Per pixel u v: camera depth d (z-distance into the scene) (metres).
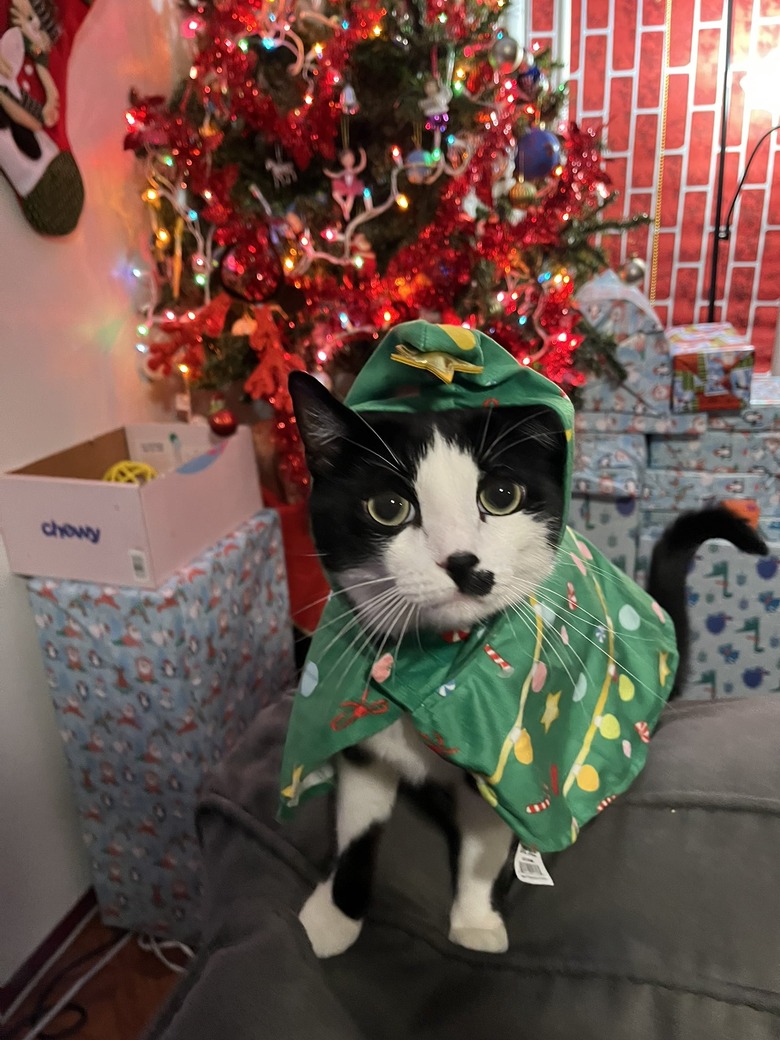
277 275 1.18
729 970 0.60
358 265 1.09
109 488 0.92
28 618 1.06
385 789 0.69
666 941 0.63
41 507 0.96
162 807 1.06
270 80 1.05
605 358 1.31
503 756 0.57
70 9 1.07
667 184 1.71
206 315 1.13
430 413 0.60
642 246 1.77
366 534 0.59
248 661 1.15
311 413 0.60
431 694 0.58
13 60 0.96
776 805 0.72
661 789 0.76
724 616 1.36
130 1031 1.02
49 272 1.08
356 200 1.17
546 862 0.71
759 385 1.51
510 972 0.63
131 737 1.04
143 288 1.28
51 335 1.09
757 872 0.67
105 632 0.98
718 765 0.79
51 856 1.14
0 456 1.02
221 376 1.20
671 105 1.65
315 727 0.64
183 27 1.09
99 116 1.16
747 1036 0.56
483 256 1.13
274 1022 0.56
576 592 0.71
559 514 0.61
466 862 0.66
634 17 1.60
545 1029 0.58
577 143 1.19
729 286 1.77
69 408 1.14
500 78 1.13
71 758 1.08
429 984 0.64
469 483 0.57
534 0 1.63
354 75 1.08
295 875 0.75
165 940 1.16
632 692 0.76
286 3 1.00
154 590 0.96
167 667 0.97
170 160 1.12
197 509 1.04
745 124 1.64
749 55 1.58
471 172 1.08
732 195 1.70
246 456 1.15
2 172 0.98
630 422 1.39
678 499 1.41
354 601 0.63
